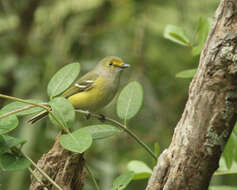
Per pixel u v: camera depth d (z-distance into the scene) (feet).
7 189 35.12
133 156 40.14
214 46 15.26
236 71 14.99
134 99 18.74
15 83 43.27
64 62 43.27
